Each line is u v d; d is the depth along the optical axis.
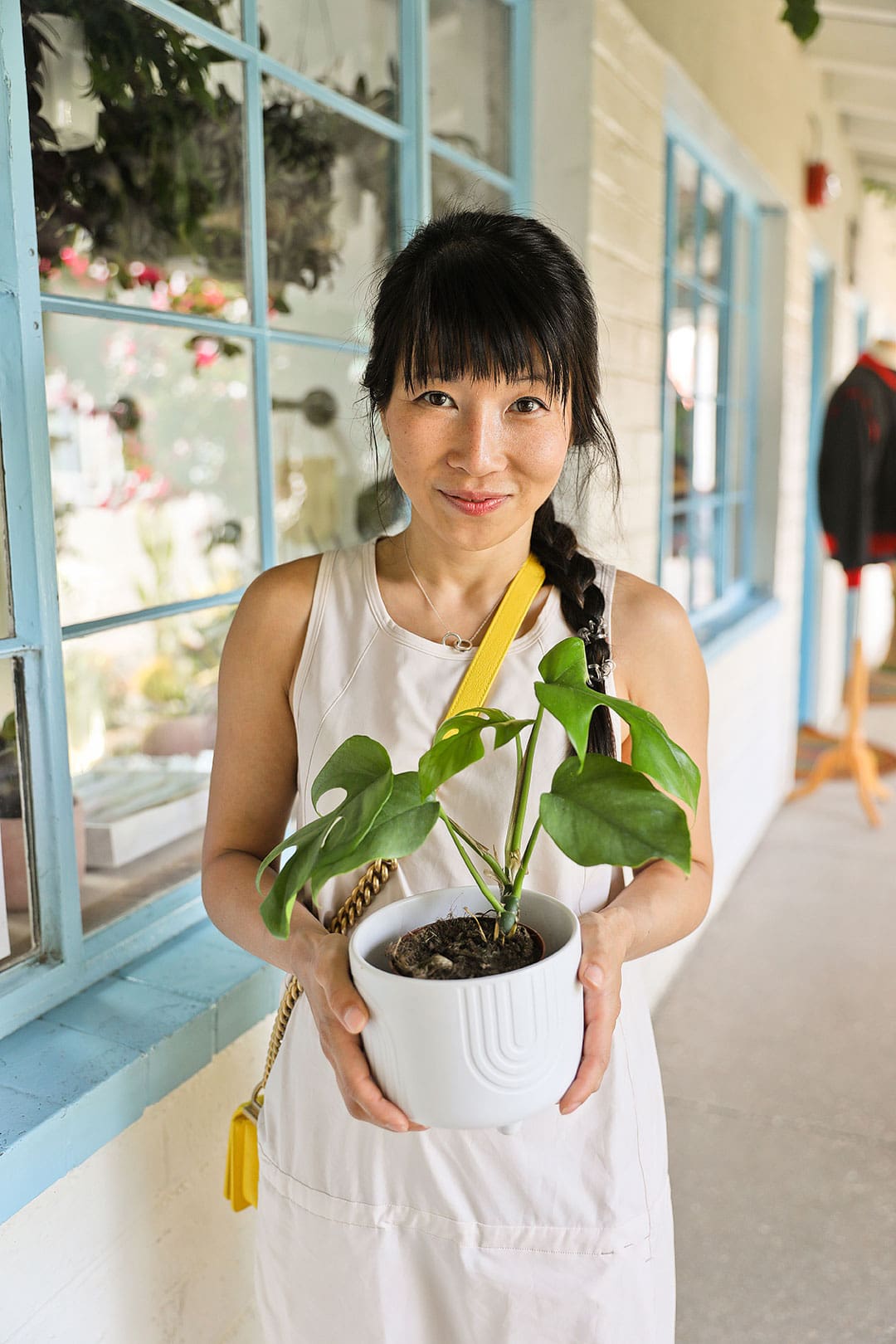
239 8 1.42
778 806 4.25
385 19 1.68
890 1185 2.00
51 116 1.20
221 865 0.94
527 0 1.96
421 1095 0.66
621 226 2.16
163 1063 1.05
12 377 1.00
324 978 0.72
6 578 1.05
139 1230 1.07
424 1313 0.93
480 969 0.66
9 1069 1.00
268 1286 0.97
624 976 0.98
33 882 1.10
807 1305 1.72
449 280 0.76
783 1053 2.46
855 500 3.81
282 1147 0.94
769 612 3.78
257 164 1.46
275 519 1.58
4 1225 0.92
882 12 3.27
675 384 2.94
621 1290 0.91
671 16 2.39
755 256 3.84
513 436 0.79
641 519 2.39
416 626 0.93
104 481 1.39
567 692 0.62
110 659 1.34
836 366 5.27
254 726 0.96
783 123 3.57
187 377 1.48
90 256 1.32
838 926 3.14
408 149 1.75
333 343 1.68
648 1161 0.94
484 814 0.88
